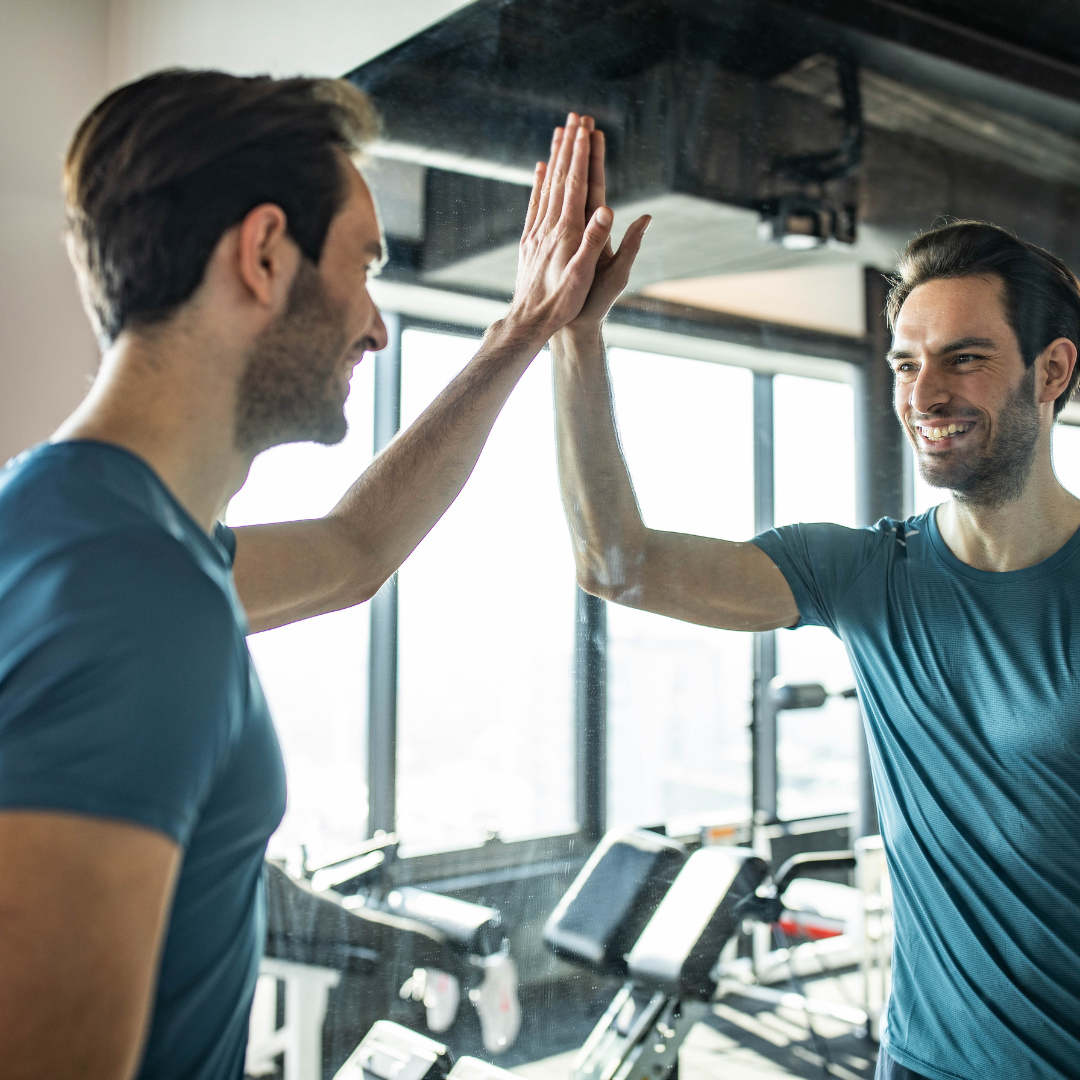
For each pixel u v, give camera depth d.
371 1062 1.18
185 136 0.49
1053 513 0.85
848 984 1.04
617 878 1.10
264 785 0.50
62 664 0.37
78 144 0.52
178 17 1.43
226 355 0.52
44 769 0.36
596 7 1.17
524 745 1.14
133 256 0.49
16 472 0.46
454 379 0.91
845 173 1.11
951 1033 0.86
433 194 1.22
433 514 0.89
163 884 0.38
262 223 0.51
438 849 1.17
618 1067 1.08
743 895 1.07
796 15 1.13
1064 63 1.11
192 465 0.51
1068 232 1.12
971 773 0.85
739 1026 1.04
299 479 1.24
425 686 1.17
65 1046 0.35
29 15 1.47
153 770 0.37
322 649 1.23
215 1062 0.51
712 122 1.14
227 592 0.48
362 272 0.58
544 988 1.12
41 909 0.35
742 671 1.07
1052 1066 0.80
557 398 0.98
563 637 1.11
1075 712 0.79
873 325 1.06
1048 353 0.86
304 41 1.32
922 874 0.89
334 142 0.56
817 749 1.07
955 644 0.87
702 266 1.12
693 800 1.08
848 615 0.95
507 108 1.19
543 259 0.92
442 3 1.19
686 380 1.11
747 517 1.08
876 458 1.04
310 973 1.22
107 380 0.50
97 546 0.40
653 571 1.00
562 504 1.04
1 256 1.44
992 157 1.12
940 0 1.13
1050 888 0.81
